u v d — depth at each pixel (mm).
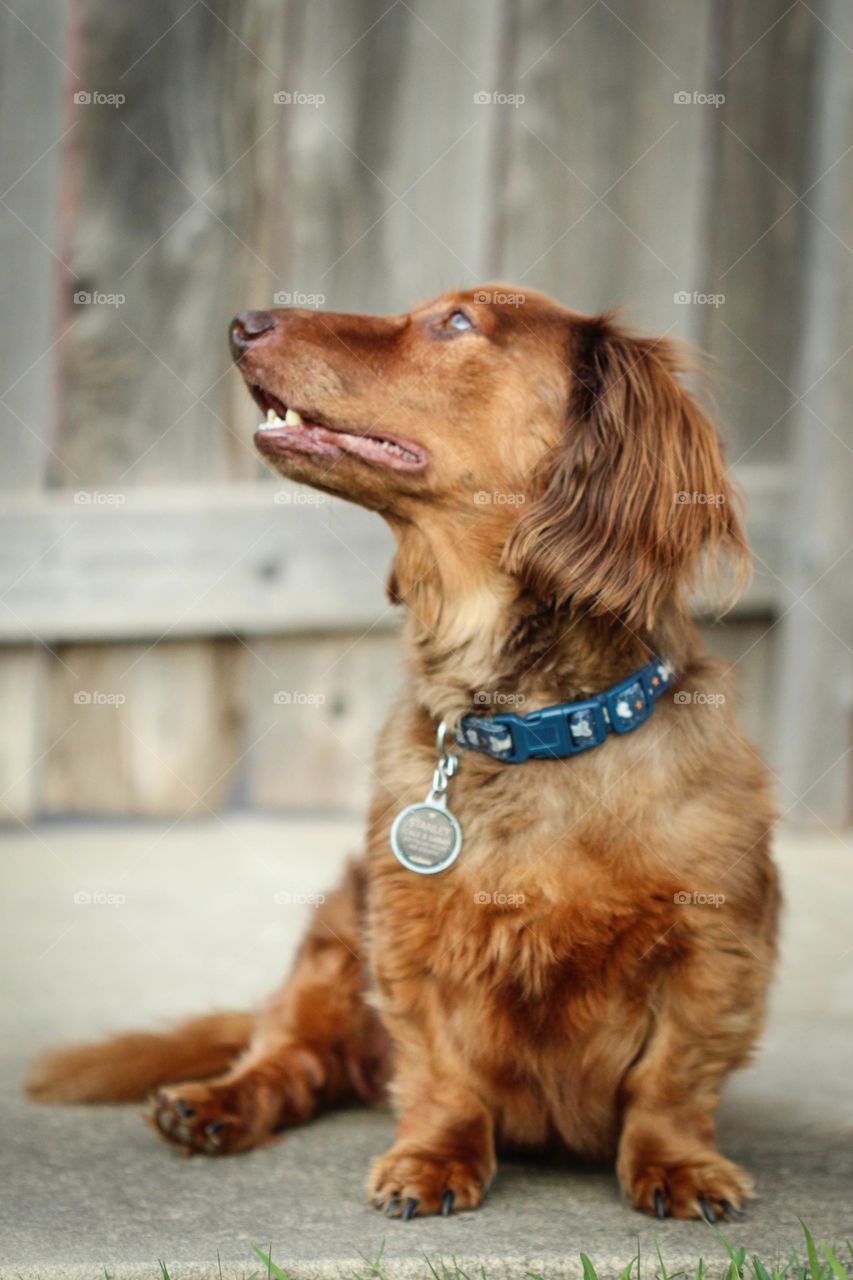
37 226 4844
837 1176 2184
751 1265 1786
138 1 4824
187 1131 2330
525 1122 2260
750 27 4770
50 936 3756
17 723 4941
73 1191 2131
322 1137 2475
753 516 4895
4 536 4887
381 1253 1805
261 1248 1870
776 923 2373
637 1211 2041
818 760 4895
